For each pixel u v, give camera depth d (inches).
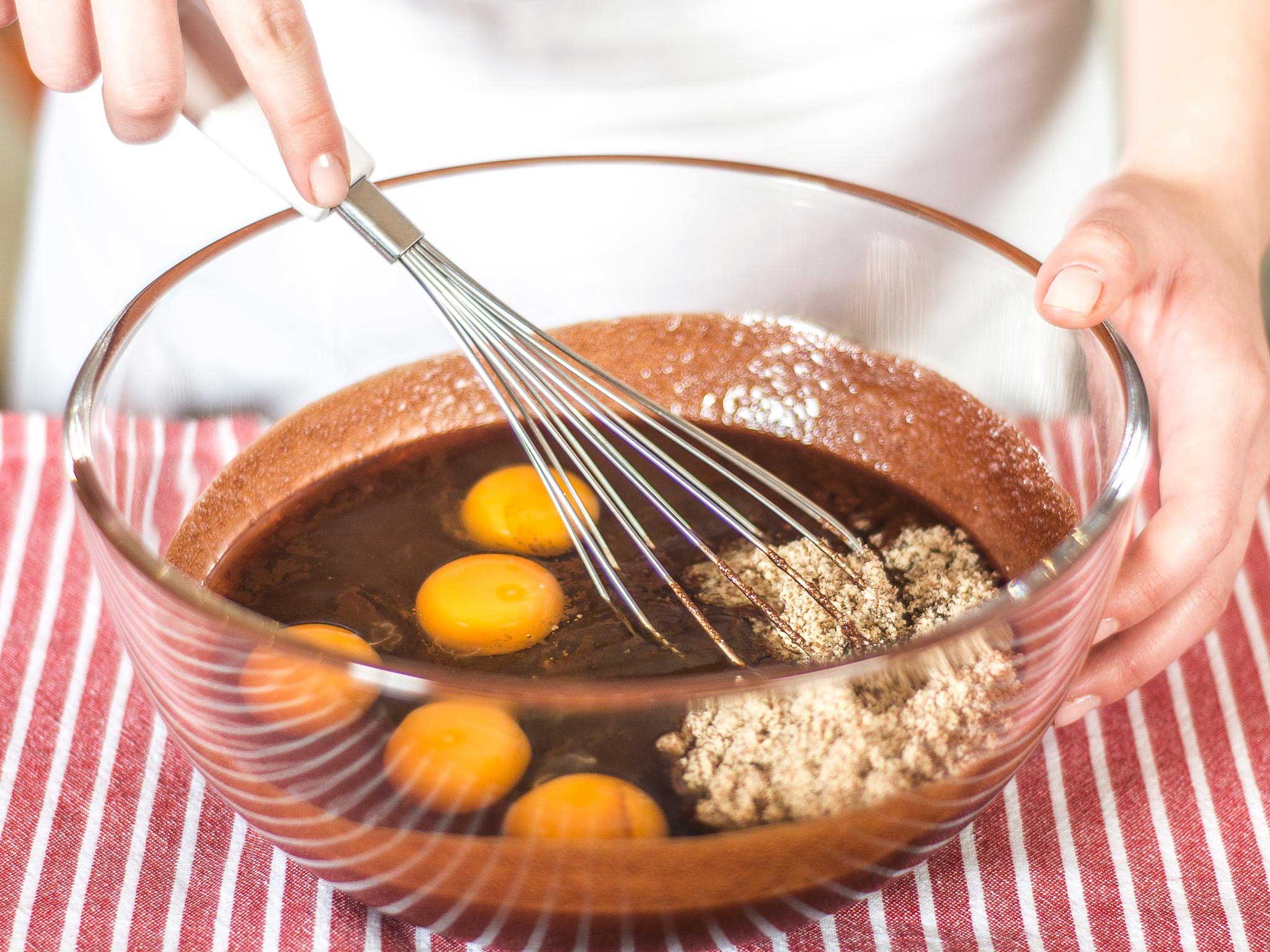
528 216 22.8
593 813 15.6
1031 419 20.8
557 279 23.5
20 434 26.9
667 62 28.9
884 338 22.3
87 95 29.1
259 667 15.5
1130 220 21.6
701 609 19.7
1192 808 21.2
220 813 21.1
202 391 20.8
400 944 19.6
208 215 29.7
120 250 30.8
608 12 28.2
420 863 16.5
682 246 23.1
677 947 17.7
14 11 21.6
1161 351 22.5
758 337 23.2
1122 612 20.7
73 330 32.2
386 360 23.3
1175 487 21.2
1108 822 21.0
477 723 15.1
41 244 33.4
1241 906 20.0
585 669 19.1
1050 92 31.3
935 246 21.2
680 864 16.2
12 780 21.4
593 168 22.5
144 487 19.5
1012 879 20.3
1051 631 16.4
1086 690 21.4
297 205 19.3
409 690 15.1
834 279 22.5
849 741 15.6
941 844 18.2
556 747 15.4
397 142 29.6
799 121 29.7
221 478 21.0
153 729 22.3
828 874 16.9
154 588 16.0
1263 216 25.6
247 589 20.3
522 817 15.6
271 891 20.1
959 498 21.6
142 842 20.6
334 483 22.0
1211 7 26.9
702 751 15.4
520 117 29.3
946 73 29.7
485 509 21.2
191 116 19.3
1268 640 23.6
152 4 18.4
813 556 20.5
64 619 24.0
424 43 28.6
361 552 20.9
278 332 21.7
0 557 25.0
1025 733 17.4
